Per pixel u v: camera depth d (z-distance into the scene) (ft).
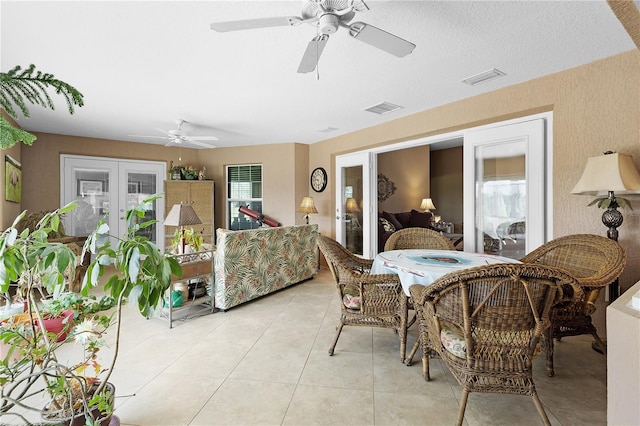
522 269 4.27
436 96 10.71
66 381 4.15
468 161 11.14
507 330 4.71
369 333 8.84
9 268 3.49
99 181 17.46
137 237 3.83
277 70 8.59
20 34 6.64
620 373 3.17
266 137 17.10
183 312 10.38
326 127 14.85
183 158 19.89
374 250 15.28
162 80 9.22
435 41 7.15
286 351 7.72
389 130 13.70
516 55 7.83
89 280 3.58
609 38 7.07
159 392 6.03
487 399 5.86
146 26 6.43
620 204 7.29
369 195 15.26
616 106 7.83
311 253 14.26
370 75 8.98
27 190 15.30
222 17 6.14
